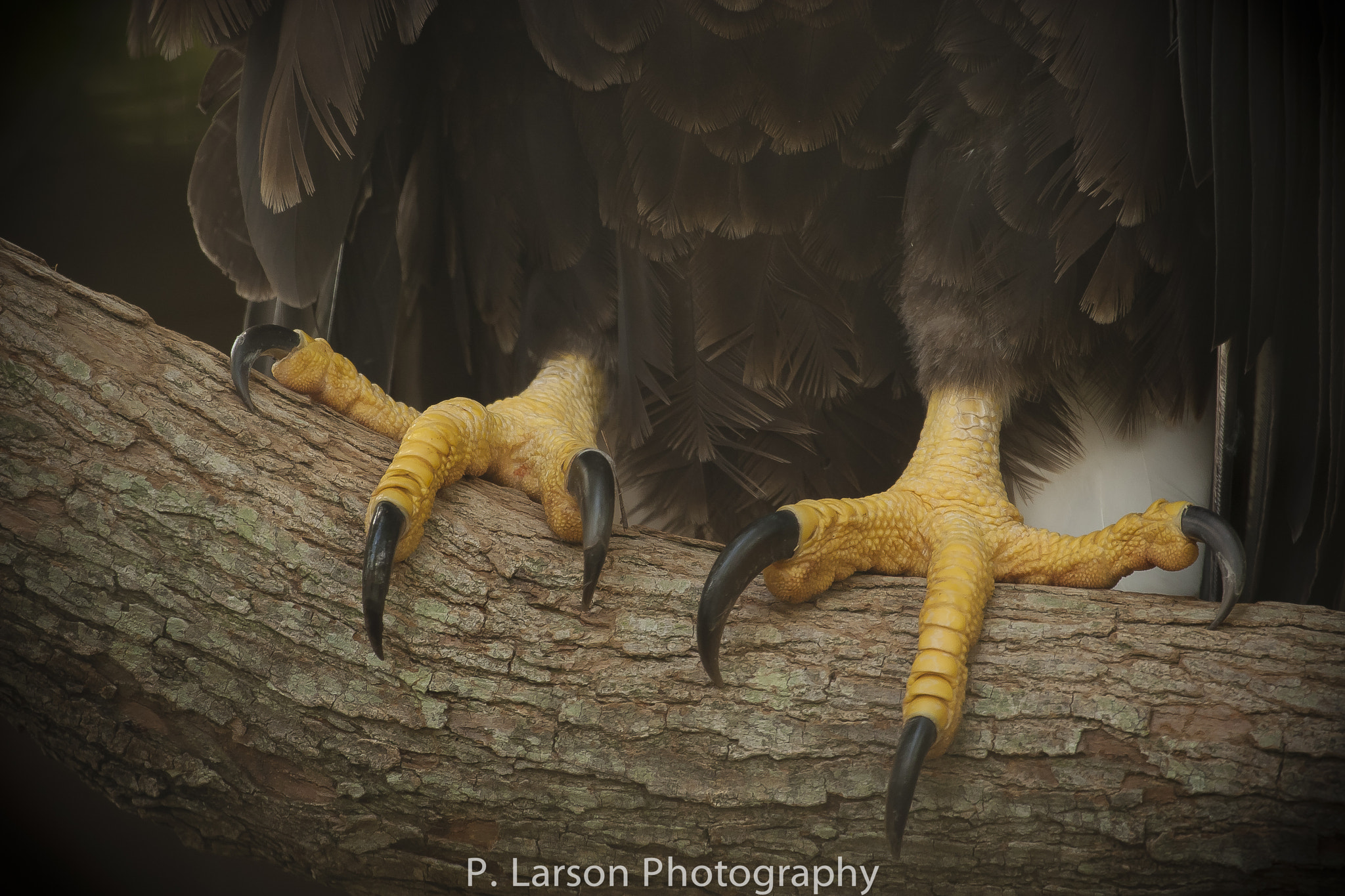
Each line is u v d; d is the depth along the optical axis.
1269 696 1.99
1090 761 1.99
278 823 2.00
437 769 2.00
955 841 1.99
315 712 2.00
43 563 2.00
